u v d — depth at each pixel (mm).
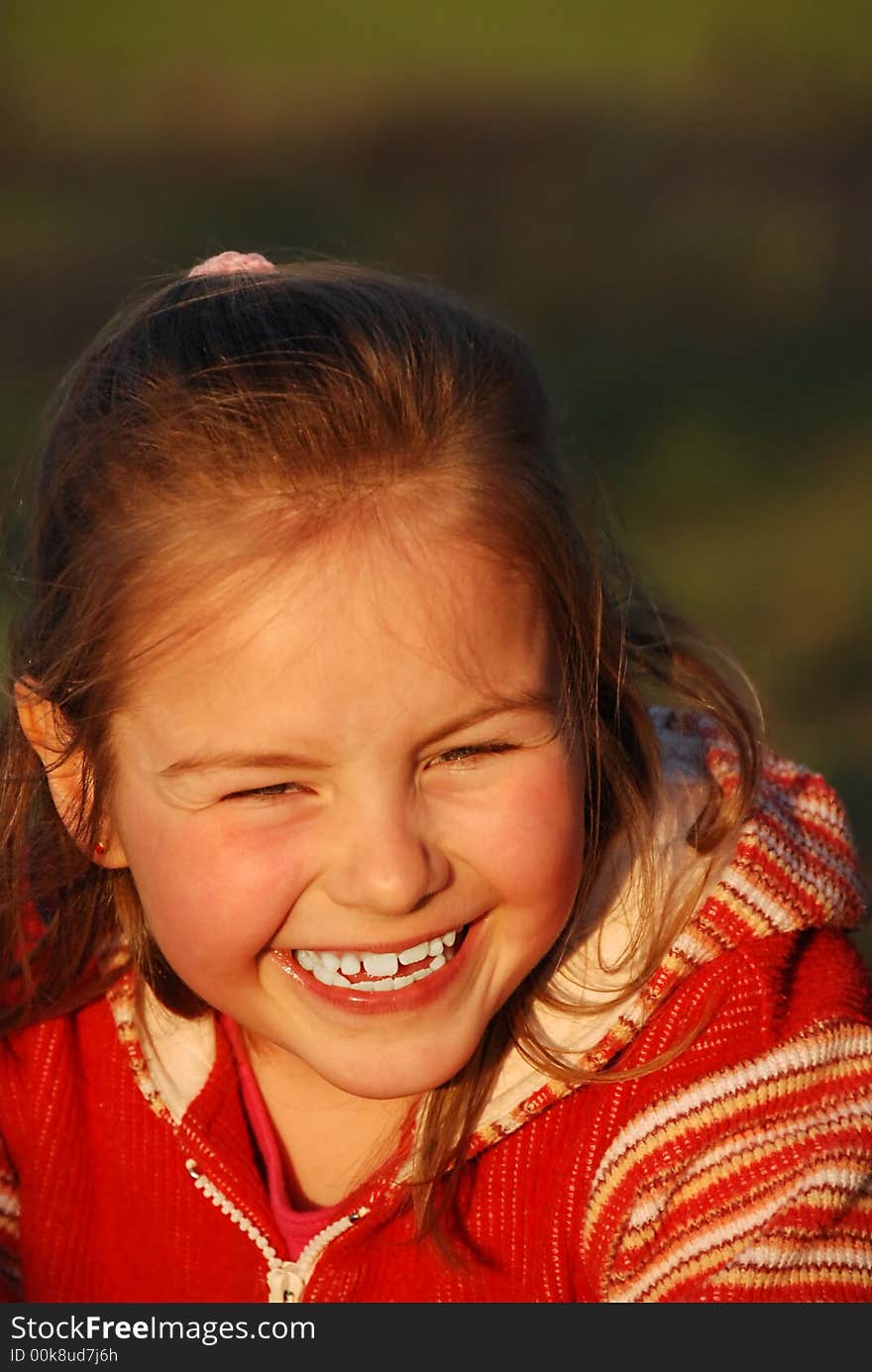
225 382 5102
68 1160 5898
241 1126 5715
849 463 20312
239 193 32438
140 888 5281
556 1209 5555
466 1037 5230
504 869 5035
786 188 32281
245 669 4824
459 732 4922
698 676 6270
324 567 4824
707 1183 5328
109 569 5059
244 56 42719
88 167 34250
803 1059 5441
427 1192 5500
